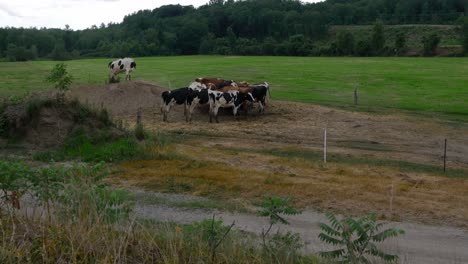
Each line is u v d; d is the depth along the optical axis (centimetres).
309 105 3008
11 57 9388
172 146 1975
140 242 594
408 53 8969
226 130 2408
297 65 6062
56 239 562
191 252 591
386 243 1042
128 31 13000
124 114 2773
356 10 14012
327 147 2116
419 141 2247
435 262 959
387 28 11762
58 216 626
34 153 1808
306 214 1252
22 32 11950
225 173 1590
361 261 632
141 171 1606
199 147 2028
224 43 11388
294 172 1656
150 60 7775
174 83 4147
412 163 1878
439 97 3397
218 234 645
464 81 4269
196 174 1575
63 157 1784
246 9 13325
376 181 1552
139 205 1273
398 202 1348
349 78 4516
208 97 2591
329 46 9656
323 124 2548
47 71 5353
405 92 3641
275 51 10188
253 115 2767
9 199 714
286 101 3148
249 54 10544
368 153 2017
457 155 2033
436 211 1288
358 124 2550
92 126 1956
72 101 2019
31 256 539
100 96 2944
